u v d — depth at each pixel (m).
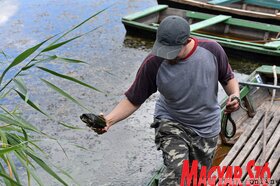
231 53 7.33
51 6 9.52
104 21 8.90
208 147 3.10
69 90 6.29
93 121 2.81
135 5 9.84
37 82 6.42
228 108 2.97
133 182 4.59
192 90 2.88
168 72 2.87
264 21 8.59
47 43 7.80
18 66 6.82
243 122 5.02
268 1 9.40
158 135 3.10
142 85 2.98
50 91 6.21
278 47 7.04
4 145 2.21
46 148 5.02
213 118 3.03
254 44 7.16
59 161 4.86
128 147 5.10
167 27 2.76
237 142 4.45
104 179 4.63
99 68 7.04
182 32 2.75
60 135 5.30
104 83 6.56
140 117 5.62
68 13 9.20
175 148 2.99
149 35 8.10
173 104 2.99
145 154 4.99
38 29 8.41
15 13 9.10
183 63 2.85
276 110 5.09
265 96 5.39
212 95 2.94
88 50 7.66
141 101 3.04
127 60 7.38
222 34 8.59
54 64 7.04
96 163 4.86
